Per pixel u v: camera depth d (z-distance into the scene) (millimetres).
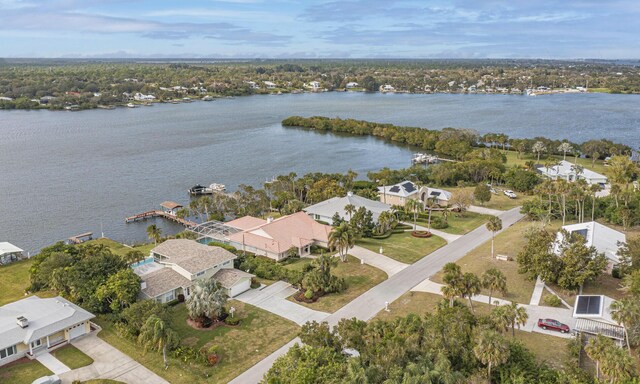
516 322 57594
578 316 62469
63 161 186250
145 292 70750
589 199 109188
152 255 87000
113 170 173375
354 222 98750
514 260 85688
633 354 56062
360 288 77562
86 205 135875
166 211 130250
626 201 106062
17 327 60531
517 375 49500
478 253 90500
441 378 45406
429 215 110125
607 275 77812
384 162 187125
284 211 118000
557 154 189000
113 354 59938
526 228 102625
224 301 68000
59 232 116250
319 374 46531
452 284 63000
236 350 60719
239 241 95000
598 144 176625
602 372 47375
